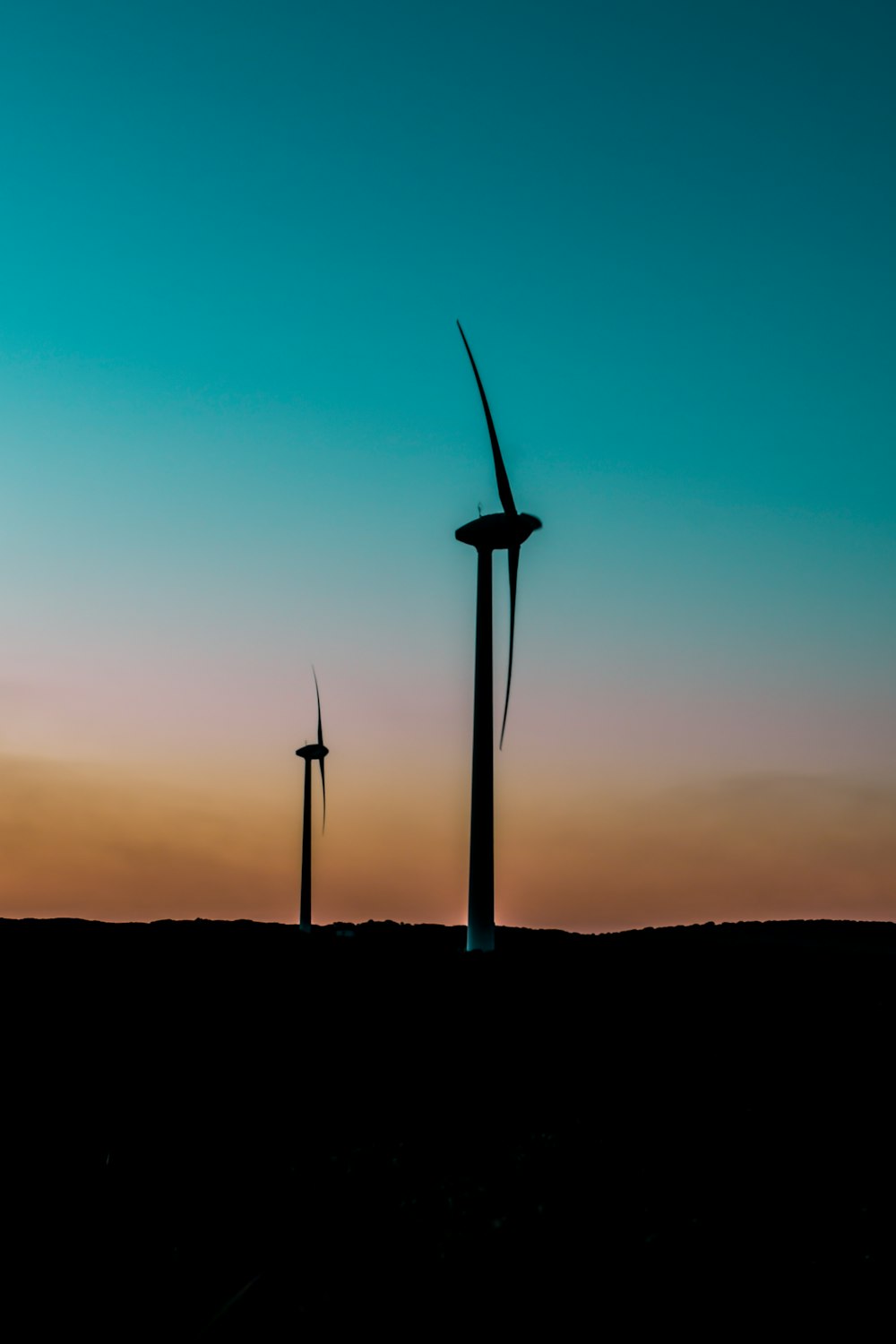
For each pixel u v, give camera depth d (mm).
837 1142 23125
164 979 42438
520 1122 24422
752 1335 13578
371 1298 13594
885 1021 36219
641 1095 27312
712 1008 38062
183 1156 19703
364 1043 32688
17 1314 12188
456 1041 33125
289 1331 12523
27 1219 15055
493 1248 15594
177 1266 13773
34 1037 31109
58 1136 20578
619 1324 13562
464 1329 13102
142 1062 28844
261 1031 33625
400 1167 19781
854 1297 14852
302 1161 19812
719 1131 23922
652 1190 19172
